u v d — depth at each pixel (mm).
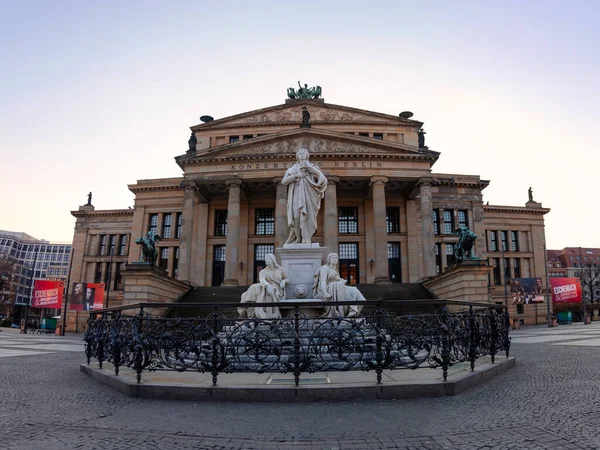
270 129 57250
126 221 70688
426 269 46125
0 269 93250
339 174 48219
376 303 8500
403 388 8141
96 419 6840
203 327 8516
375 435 5938
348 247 54906
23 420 6820
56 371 12750
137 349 8773
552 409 7320
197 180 49125
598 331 34812
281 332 8484
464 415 6910
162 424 6520
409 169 48688
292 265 13188
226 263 46625
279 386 8086
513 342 24594
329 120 57250
